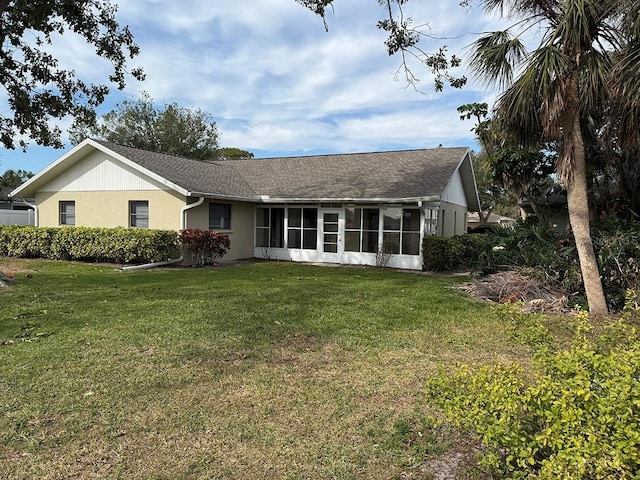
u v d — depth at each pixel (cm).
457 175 1762
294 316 625
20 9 920
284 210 1567
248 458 271
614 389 171
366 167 1642
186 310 646
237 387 377
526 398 190
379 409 339
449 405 218
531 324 291
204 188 1383
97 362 426
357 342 509
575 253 817
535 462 182
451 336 542
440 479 252
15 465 259
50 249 1424
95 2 1027
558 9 653
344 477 254
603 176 1153
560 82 619
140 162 1406
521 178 1224
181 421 316
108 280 959
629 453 152
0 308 651
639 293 606
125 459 268
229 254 1510
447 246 1291
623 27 597
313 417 325
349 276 1118
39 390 361
